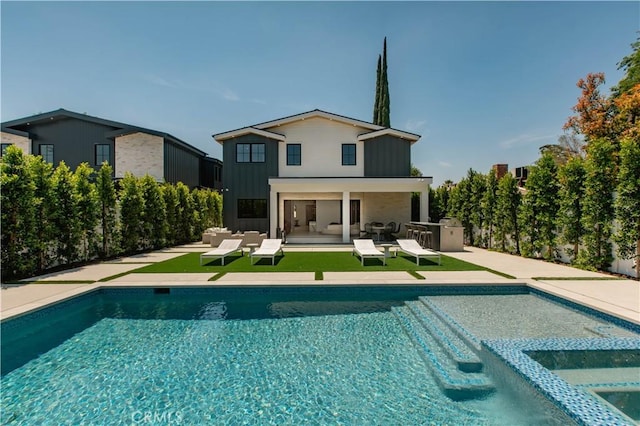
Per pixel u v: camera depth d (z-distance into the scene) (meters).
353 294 7.38
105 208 11.62
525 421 3.23
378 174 18.12
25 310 5.50
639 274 7.65
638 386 3.49
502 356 3.72
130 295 7.30
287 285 7.32
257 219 17.81
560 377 3.46
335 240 16.78
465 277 7.96
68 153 20.22
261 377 4.22
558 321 5.65
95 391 3.88
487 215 13.99
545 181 10.45
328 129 18.14
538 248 10.91
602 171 8.33
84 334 5.52
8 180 7.75
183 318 6.27
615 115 17.69
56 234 9.12
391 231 17.97
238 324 5.98
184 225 17.41
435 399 3.76
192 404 3.65
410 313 6.52
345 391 3.93
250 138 17.83
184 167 23.17
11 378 4.16
